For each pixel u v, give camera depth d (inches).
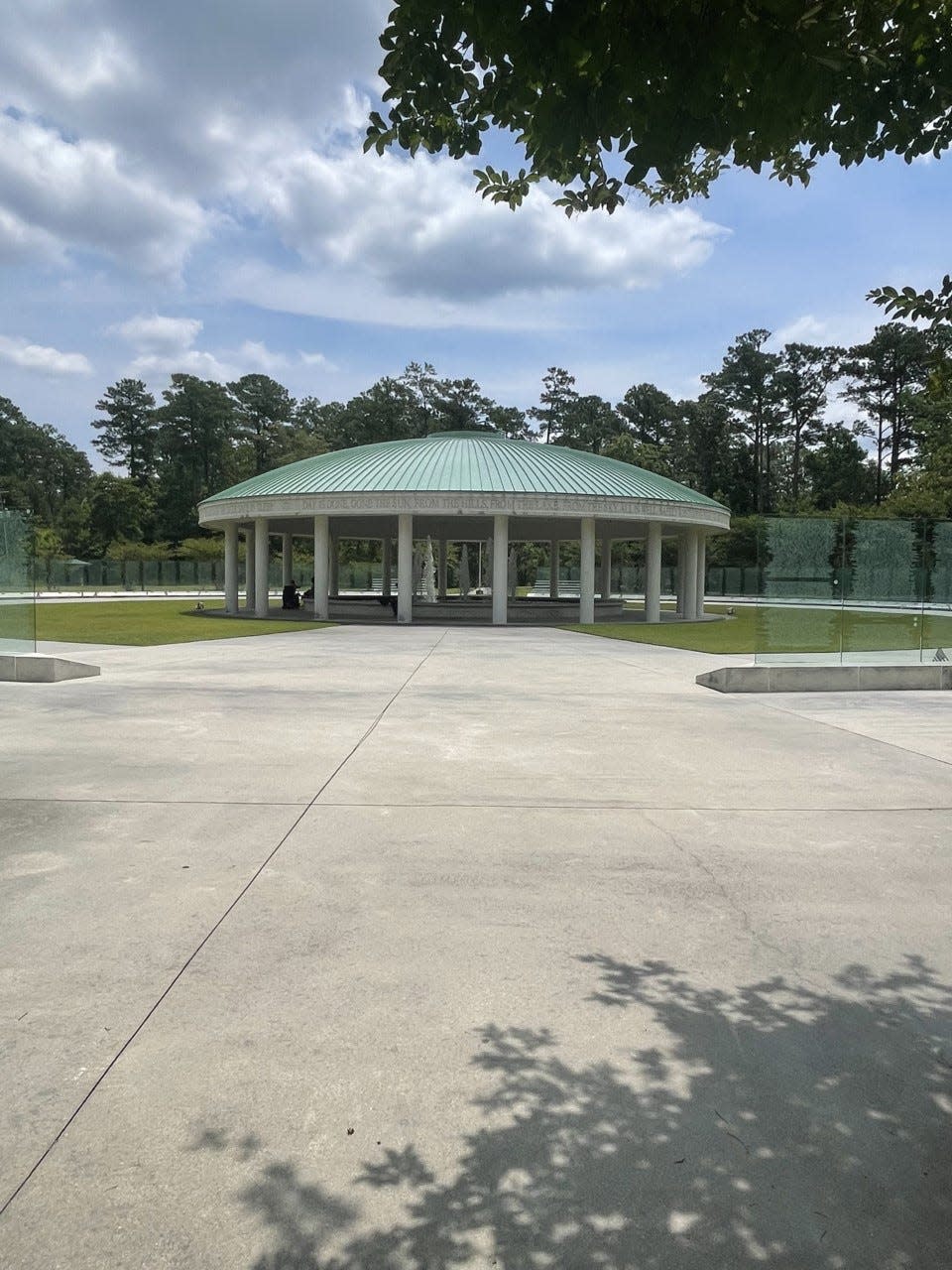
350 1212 103.2
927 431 2731.3
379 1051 137.5
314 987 158.2
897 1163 112.9
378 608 1716.3
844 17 119.5
